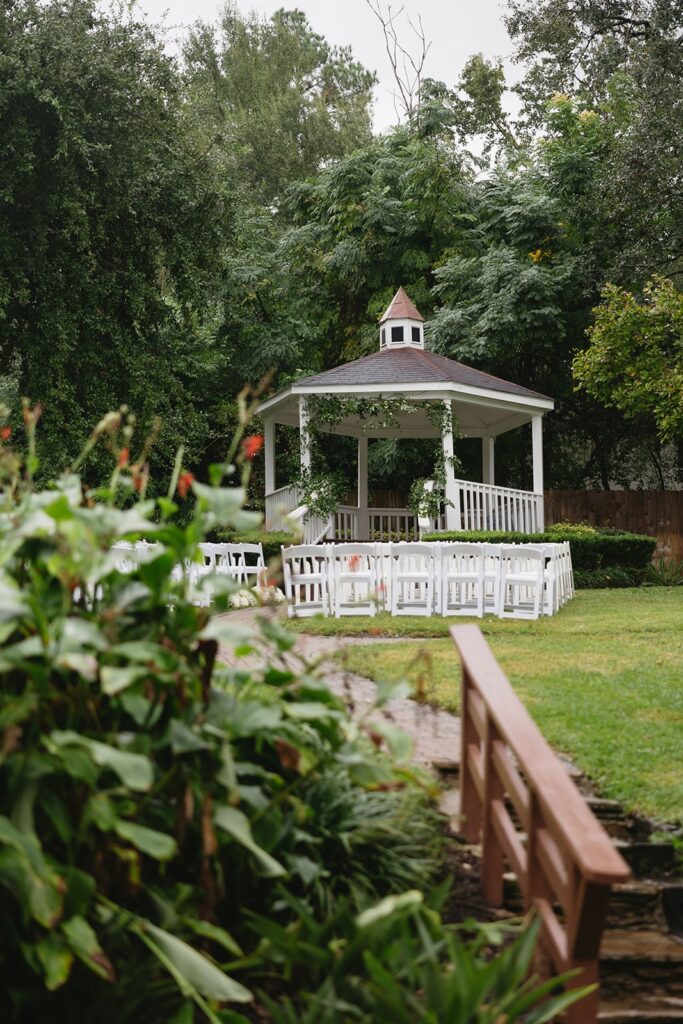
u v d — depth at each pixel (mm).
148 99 19031
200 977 2951
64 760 2973
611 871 2930
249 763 3916
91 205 19125
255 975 3553
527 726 4047
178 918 3193
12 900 3014
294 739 3902
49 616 3395
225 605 3617
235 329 29641
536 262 28734
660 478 33312
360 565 13602
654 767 6008
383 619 12961
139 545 12328
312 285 31312
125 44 18812
